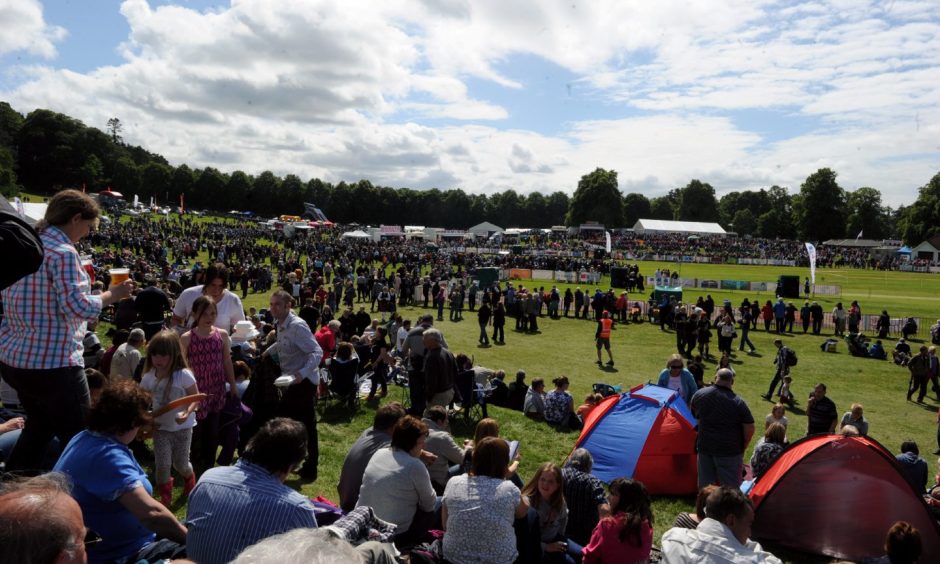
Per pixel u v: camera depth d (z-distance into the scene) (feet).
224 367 22.68
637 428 34.53
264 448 12.53
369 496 17.20
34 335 13.47
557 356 79.87
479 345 84.89
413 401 39.34
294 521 12.00
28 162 428.97
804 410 58.75
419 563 15.80
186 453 19.89
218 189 524.93
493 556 15.19
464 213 599.57
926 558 26.37
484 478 15.99
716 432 28.19
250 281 124.26
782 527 27.84
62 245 13.61
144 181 508.94
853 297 158.40
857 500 27.04
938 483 34.68
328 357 45.70
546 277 176.86
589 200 491.31
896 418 57.57
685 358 81.05
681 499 32.94
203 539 11.74
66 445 13.75
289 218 399.03
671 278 159.63
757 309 107.24
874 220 486.79
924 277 243.19
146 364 19.58
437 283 106.63
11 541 5.65
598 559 17.78
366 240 280.31
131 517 12.59
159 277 105.70
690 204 577.84
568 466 23.03
